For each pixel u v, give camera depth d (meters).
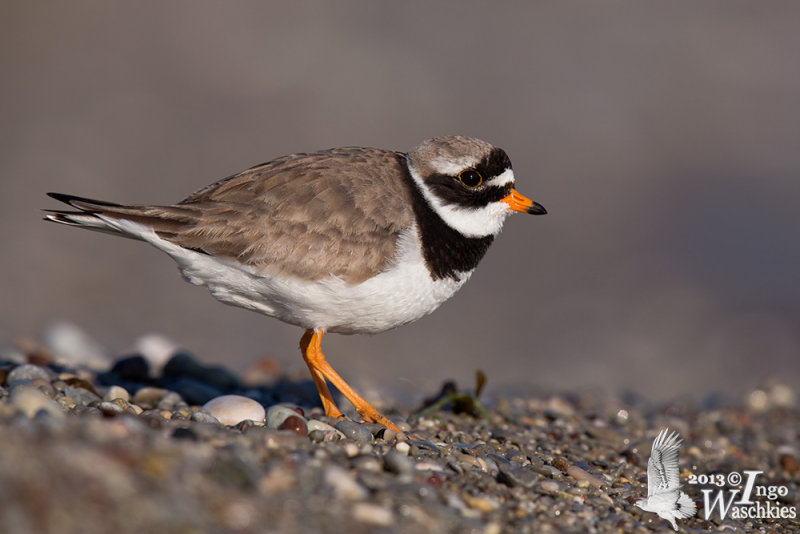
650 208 20.34
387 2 25.91
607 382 14.98
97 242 17.78
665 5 26.97
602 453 8.05
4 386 7.47
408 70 23.48
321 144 20.91
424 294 7.25
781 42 25.53
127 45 23.59
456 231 7.36
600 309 17.38
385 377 13.45
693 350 16.23
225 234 6.89
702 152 22.00
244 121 21.39
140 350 10.65
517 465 6.62
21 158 19.42
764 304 17.78
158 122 21.06
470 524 5.09
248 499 4.55
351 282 6.89
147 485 4.26
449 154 7.34
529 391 12.05
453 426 8.09
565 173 20.98
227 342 14.52
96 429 4.66
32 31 23.28
